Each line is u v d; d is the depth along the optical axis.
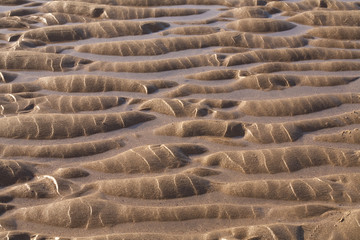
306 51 6.12
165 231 3.20
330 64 5.85
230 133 4.40
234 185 3.66
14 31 6.78
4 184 3.69
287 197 3.55
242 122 4.52
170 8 7.59
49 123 4.37
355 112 4.73
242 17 7.32
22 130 4.28
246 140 4.32
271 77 5.44
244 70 5.64
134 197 3.53
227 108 4.87
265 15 7.39
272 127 4.46
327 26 6.95
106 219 3.29
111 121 4.50
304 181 3.69
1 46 6.31
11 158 3.98
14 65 5.69
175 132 4.42
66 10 7.44
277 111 4.77
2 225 3.26
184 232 3.19
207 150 4.15
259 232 3.17
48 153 4.04
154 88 5.23
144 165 3.89
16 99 4.88
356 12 7.17
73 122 4.41
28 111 4.70
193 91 5.21
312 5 7.81
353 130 4.42
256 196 3.56
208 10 7.61
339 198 3.54
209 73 5.56
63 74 5.56
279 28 6.89
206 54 6.05
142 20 7.19
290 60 6.00
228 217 3.34
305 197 3.55
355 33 6.67
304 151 4.03
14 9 7.42
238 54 6.03
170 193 3.56
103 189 3.61
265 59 5.99
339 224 3.25
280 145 4.25
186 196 3.56
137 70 5.64
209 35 6.50
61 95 5.01
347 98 5.00
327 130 4.48
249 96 5.13
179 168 3.89
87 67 5.72
